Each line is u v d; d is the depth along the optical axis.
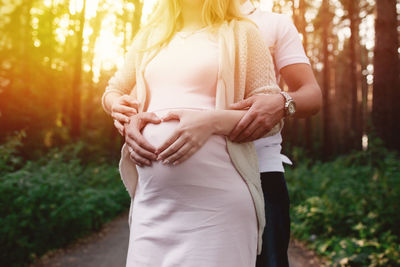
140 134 1.33
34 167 6.28
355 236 4.43
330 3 21.59
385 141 9.52
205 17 1.42
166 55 1.40
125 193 8.24
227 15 1.46
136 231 1.34
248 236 1.25
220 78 1.31
